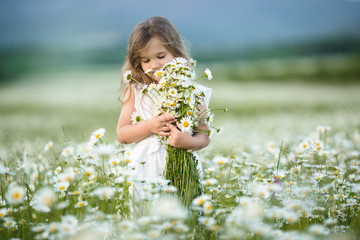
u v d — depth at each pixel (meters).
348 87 25.42
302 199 2.64
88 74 45.44
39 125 10.67
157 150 2.85
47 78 42.28
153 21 3.09
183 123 2.63
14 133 8.20
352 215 2.67
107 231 2.12
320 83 29.33
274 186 2.44
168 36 3.04
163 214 2.13
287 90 24.86
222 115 13.29
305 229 2.27
